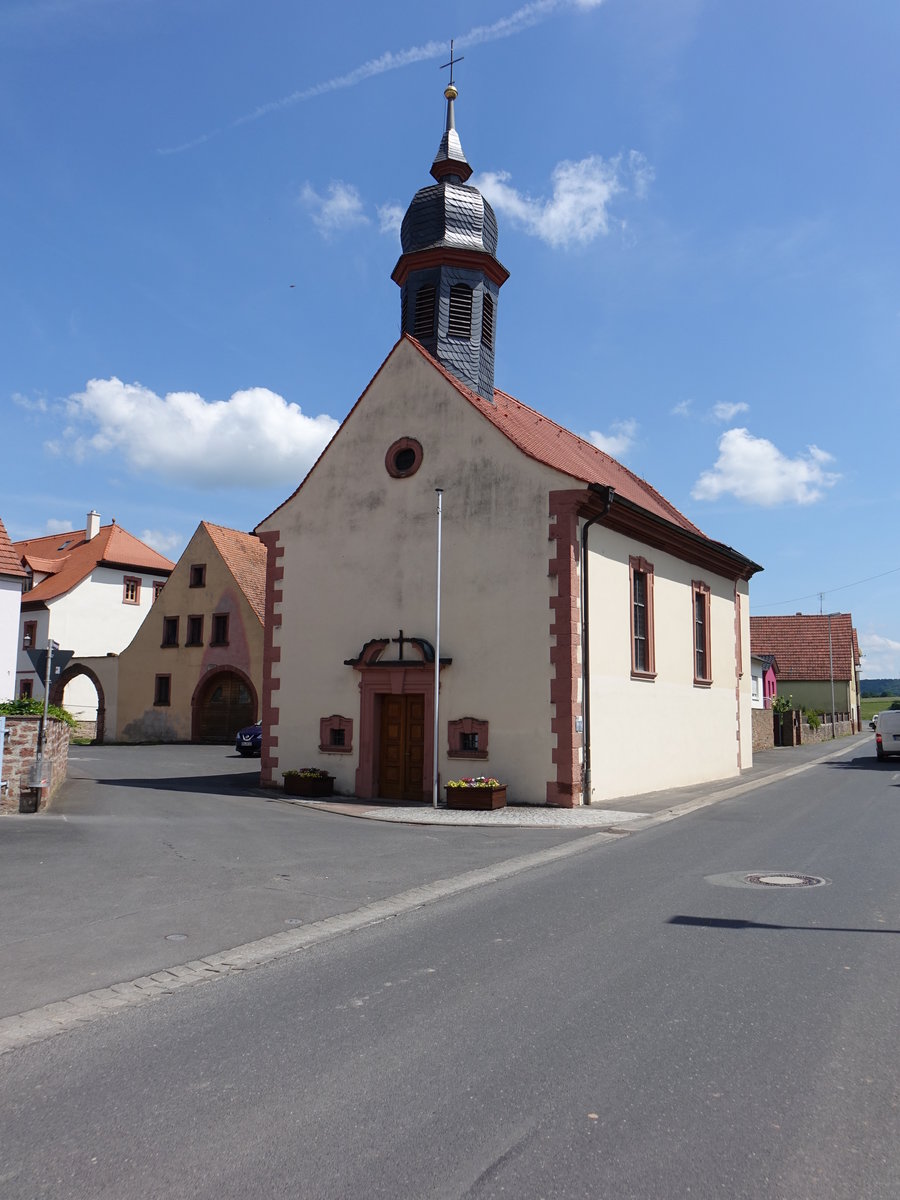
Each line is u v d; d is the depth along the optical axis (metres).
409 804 19.06
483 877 10.75
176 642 43.44
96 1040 5.54
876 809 17.59
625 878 10.59
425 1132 4.27
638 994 6.25
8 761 16.12
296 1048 5.36
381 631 20.53
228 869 11.02
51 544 58.91
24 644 50.84
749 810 17.92
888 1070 4.96
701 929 8.05
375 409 21.38
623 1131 4.26
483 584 19.41
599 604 19.78
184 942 7.78
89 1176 3.91
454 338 22.09
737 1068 4.98
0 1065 5.16
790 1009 5.94
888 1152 4.07
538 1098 4.62
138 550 54.91
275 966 7.14
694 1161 3.99
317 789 20.31
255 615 41.31
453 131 23.78
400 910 9.05
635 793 21.03
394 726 20.33
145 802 18.28
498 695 18.94
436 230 22.44
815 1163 3.96
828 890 9.70
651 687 22.33
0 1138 4.27
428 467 20.42
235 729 41.75
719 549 26.28
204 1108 4.56
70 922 8.38
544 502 18.98
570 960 7.11
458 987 6.48
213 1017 5.94
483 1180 3.84
